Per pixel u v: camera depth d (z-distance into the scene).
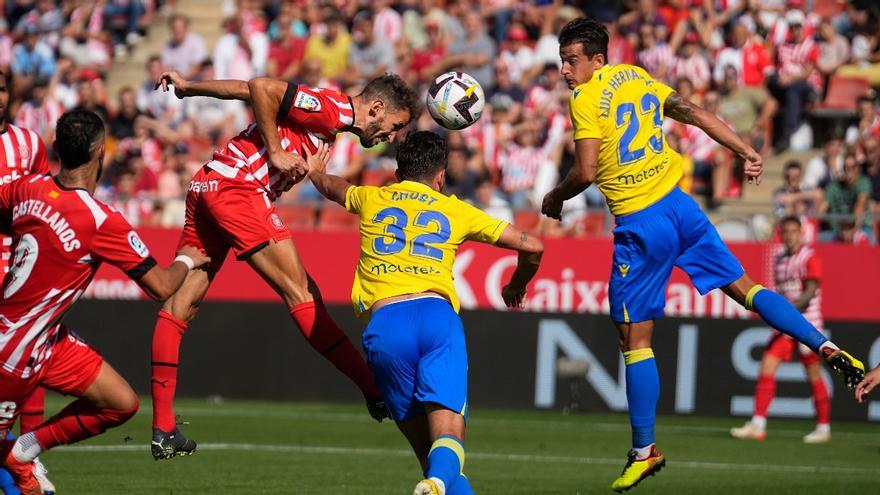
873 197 54.06
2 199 21.72
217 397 51.59
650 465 25.80
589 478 31.19
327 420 45.00
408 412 22.00
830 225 50.75
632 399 25.97
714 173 57.16
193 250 23.00
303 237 52.00
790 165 54.25
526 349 49.66
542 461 34.75
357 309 22.75
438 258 22.31
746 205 54.47
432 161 22.97
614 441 40.19
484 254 50.88
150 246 52.91
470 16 65.62
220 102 66.12
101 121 21.70
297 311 24.98
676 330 48.81
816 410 42.19
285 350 51.28
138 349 52.06
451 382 21.23
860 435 43.97
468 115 25.56
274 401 51.19
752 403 48.19
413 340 21.61
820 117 61.91
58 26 76.06
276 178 25.34
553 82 62.12
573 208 54.56
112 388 22.27
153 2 78.38
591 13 66.50
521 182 58.38
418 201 22.62
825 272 48.88
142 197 56.03
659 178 25.50
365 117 25.20
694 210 25.67
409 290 22.12
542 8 66.75
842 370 24.62
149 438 37.59
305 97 24.52
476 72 64.38
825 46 62.47
